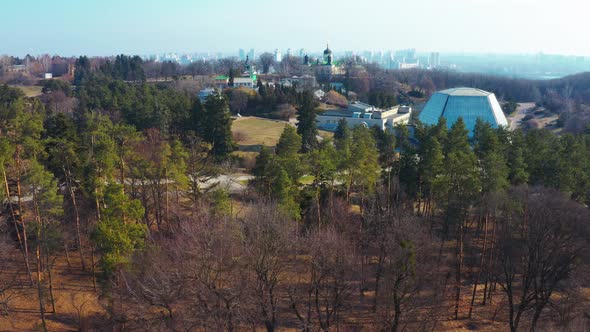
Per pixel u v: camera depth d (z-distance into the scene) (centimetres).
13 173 4566
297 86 18062
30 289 4616
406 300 4150
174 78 18212
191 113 8688
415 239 4122
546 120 17438
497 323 4616
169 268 4162
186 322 3756
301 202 5638
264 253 3744
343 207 5544
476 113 12812
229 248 4253
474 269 5466
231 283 3884
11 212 4747
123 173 5628
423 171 5816
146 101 9562
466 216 5216
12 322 4169
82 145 5272
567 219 4672
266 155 5897
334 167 5541
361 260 5019
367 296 4866
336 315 4250
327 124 14062
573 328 4028
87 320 4244
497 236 5534
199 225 4341
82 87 14525
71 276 4981
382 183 6700
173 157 5778
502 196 4712
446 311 4741
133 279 4091
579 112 17062
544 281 4291
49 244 4547
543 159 6131
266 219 4016
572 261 4584
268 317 3772
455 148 6059
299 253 5141
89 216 5428
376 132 8500
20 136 4553
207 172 6550
